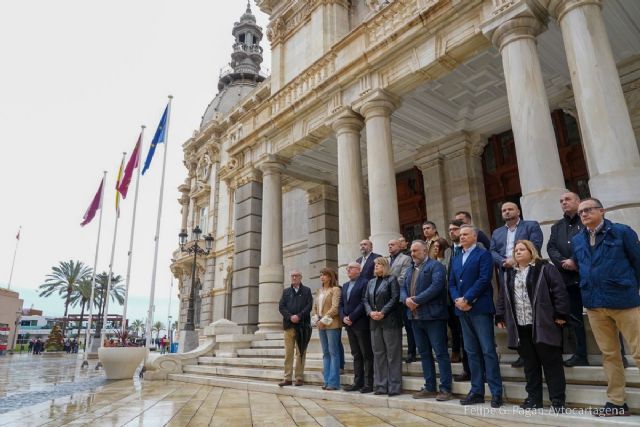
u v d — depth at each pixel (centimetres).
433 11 828
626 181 524
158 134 1616
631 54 899
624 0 734
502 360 545
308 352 883
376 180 902
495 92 1073
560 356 402
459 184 1213
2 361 2414
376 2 1347
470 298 451
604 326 376
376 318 543
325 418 453
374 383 559
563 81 994
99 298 5425
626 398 380
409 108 1096
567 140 1058
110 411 561
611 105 562
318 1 1430
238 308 1270
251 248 1278
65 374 1393
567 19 628
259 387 738
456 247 511
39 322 7175
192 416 498
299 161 1370
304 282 1722
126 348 1178
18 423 482
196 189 3644
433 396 509
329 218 1580
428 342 522
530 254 431
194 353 1105
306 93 1112
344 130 1015
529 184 619
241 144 1372
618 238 372
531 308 414
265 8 1670
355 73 985
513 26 689
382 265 571
